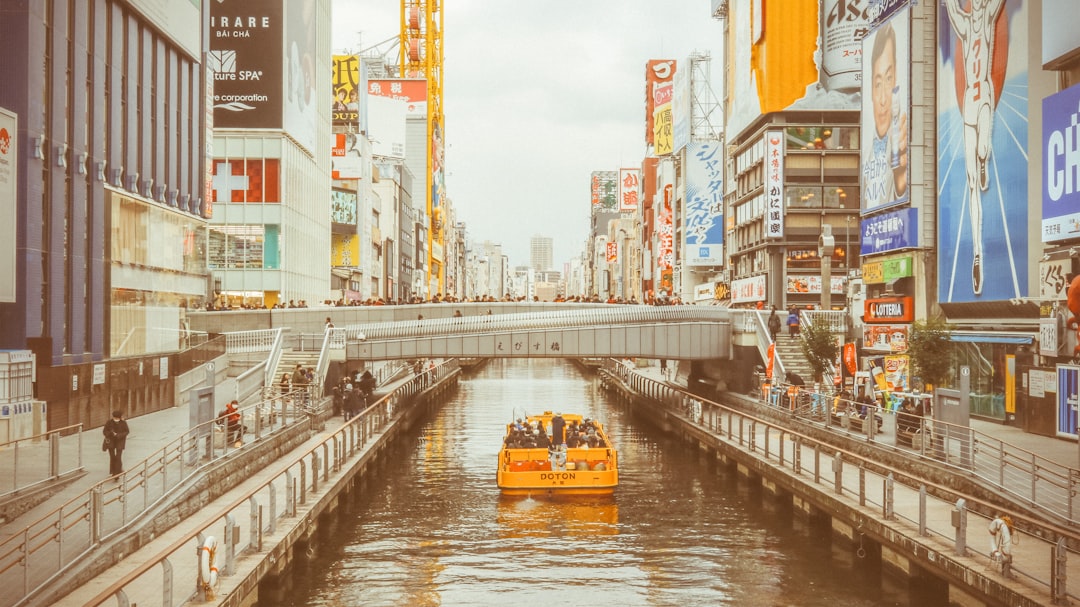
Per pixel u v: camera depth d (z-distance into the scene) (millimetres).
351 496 35469
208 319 62312
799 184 95875
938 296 48625
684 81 133500
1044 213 36156
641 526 31719
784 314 71062
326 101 101875
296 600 23359
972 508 25141
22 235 33188
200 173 55219
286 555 24016
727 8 123688
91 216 38656
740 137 113500
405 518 33219
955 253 46688
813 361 48688
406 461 47406
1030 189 39219
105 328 39938
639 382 75438
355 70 122812
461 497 37219
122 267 41938
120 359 39812
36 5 34062
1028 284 39375
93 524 18844
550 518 33125
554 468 37188
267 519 24844
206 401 28047
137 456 29234
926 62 49969
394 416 55156
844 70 95438
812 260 96312
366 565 26734
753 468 37156
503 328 55344
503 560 27328
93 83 38906
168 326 48406
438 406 80125
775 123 97000
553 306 73312
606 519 32906
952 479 26562
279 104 78625
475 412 74500
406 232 167750
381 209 146250
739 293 109688
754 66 101625
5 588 16125
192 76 53219
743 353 55000
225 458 28359
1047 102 35812
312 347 54562
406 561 27188
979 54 43938
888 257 53281
